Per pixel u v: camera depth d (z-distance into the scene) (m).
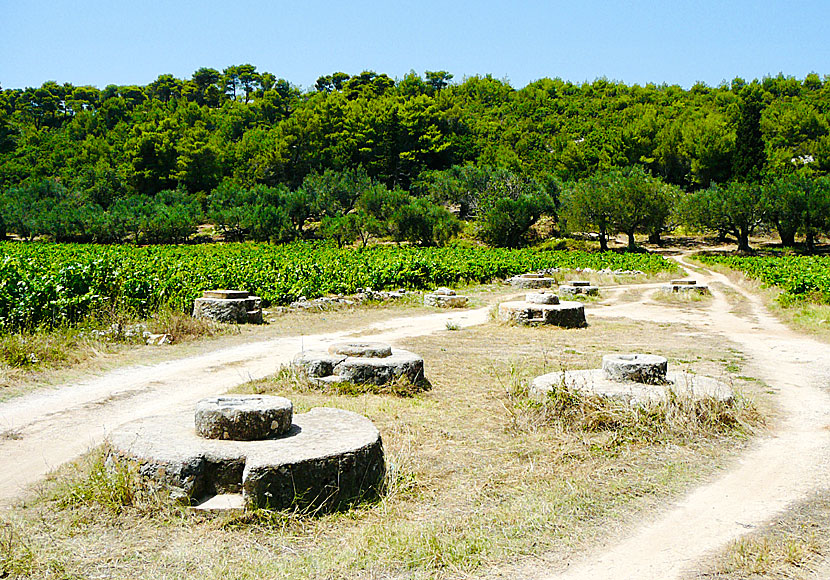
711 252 65.69
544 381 9.02
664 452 7.11
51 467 6.26
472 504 5.63
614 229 67.31
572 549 4.84
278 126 115.62
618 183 66.19
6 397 8.72
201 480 5.34
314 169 94.56
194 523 5.03
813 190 62.22
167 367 11.16
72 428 7.52
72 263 19.39
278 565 4.47
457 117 112.44
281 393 9.41
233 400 6.32
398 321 18.25
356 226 64.88
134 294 16.06
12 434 7.21
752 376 11.32
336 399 8.99
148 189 98.75
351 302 20.94
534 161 97.31
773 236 75.00
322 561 4.54
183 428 6.24
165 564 4.45
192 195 89.31
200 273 20.34
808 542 4.96
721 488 6.12
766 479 6.36
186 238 73.88
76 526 4.96
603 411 7.88
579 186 69.12
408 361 9.80
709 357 13.11
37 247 43.69
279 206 75.88
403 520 5.29
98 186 93.81
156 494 5.26
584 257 47.16
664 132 87.19
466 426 7.91
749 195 63.09
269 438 5.92
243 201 78.81
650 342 15.02
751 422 8.19
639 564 4.62
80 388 9.44
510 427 7.80
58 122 155.12
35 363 10.30
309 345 13.85
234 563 4.49
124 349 12.39
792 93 127.31
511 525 5.18
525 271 35.28
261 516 5.08
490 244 67.75
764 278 31.83
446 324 17.12
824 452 7.21
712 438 7.58
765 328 18.17
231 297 16.61
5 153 125.56
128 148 105.81
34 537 4.77
